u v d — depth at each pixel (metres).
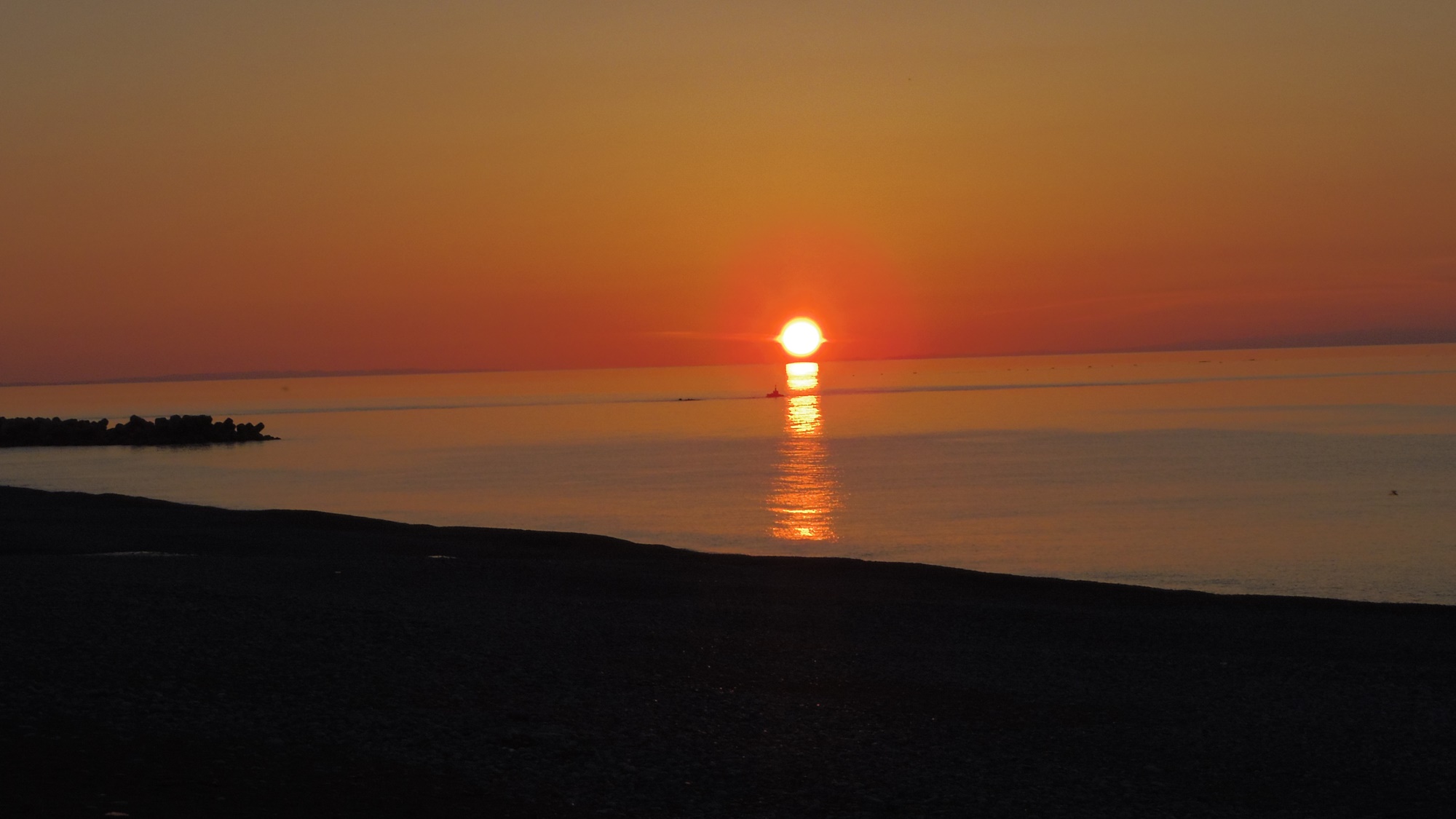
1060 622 20.45
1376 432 93.19
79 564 23.19
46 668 13.16
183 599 18.45
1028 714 13.59
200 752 10.23
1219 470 63.97
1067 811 10.20
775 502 52.31
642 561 28.45
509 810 9.40
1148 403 155.50
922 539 39.91
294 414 165.25
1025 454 77.44
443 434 114.12
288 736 11.04
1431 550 36.41
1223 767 11.67
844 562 28.45
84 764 9.49
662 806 9.84
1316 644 18.91
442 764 10.50
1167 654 17.70
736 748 11.69
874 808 10.07
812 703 13.75
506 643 16.41
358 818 8.85
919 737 12.44
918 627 19.70
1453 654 18.06
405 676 14.03
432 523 45.00
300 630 16.38
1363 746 12.52
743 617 20.02
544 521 45.88
